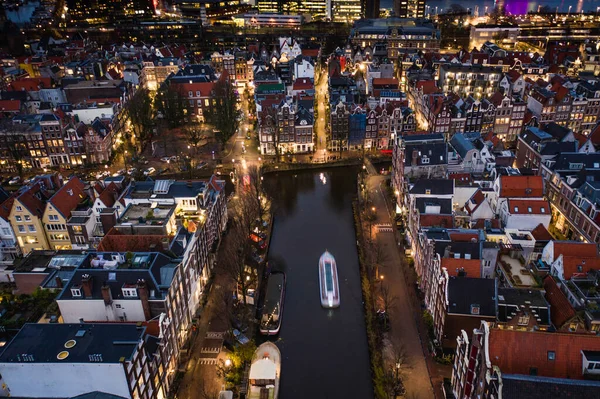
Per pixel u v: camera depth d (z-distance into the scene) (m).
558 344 72.31
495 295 92.19
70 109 199.75
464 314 92.19
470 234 111.62
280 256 134.75
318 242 141.25
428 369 94.94
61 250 115.69
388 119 193.12
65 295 91.25
